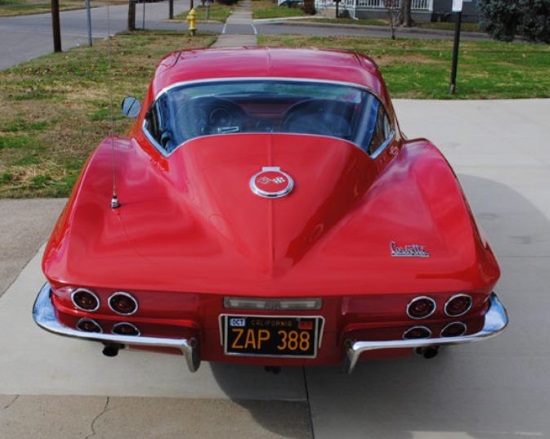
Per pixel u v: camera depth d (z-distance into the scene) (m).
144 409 2.85
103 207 2.77
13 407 2.83
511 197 5.55
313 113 3.31
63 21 26.75
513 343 3.41
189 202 2.79
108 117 8.29
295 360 2.53
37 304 2.71
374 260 2.50
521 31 23.47
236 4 58.06
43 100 9.36
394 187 3.00
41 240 4.50
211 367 3.16
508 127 8.09
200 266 2.46
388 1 22.86
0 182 5.63
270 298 2.38
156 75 3.77
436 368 3.19
